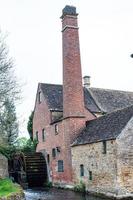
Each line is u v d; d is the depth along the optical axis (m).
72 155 29.30
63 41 31.78
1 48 23.39
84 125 30.34
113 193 22.89
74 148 28.97
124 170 22.70
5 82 23.36
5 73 23.28
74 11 31.84
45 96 35.88
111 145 23.33
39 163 35.59
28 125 42.81
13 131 29.20
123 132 23.02
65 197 24.77
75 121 30.08
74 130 29.97
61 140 31.84
